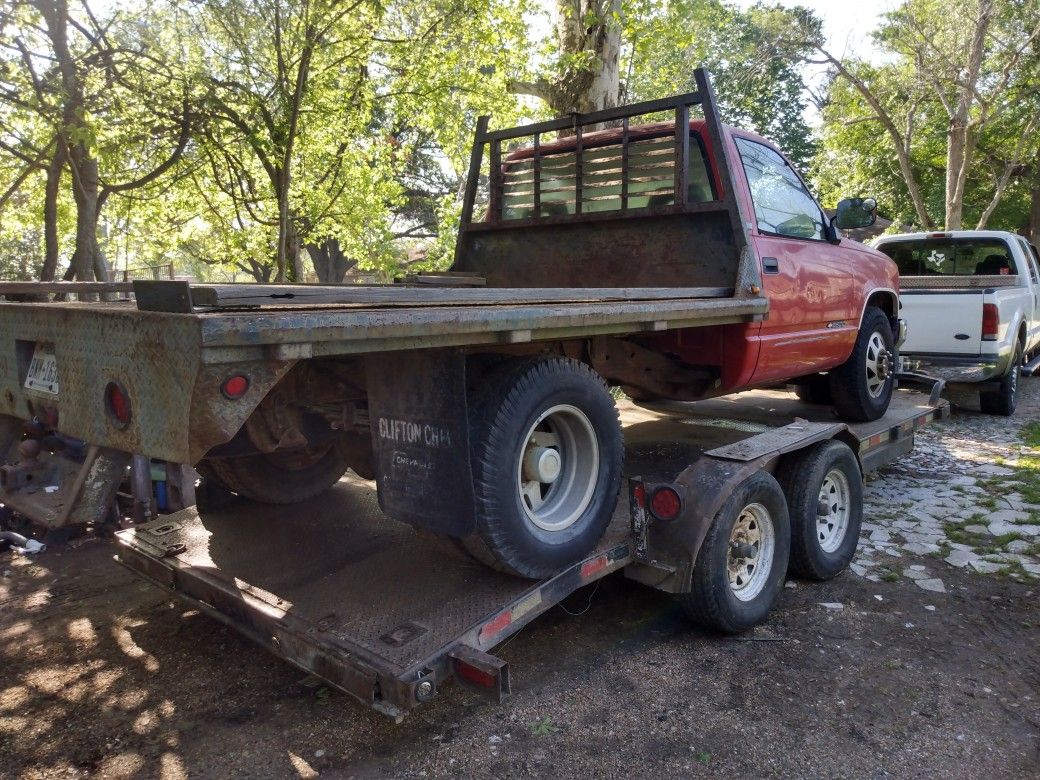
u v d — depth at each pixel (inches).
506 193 219.5
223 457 131.5
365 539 150.1
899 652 146.3
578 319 118.0
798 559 171.8
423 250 1107.3
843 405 233.0
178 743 117.6
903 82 889.5
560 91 411.5
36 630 154.3
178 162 465.1
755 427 217.8
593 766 112.0
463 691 131.9
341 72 452.1
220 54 413.1
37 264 737.0
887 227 1084.5
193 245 749.3
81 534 207.5
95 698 129.9
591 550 134.7
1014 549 199.0
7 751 115.7
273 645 117.4
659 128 188.1
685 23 530.6
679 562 138.2
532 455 125.8
